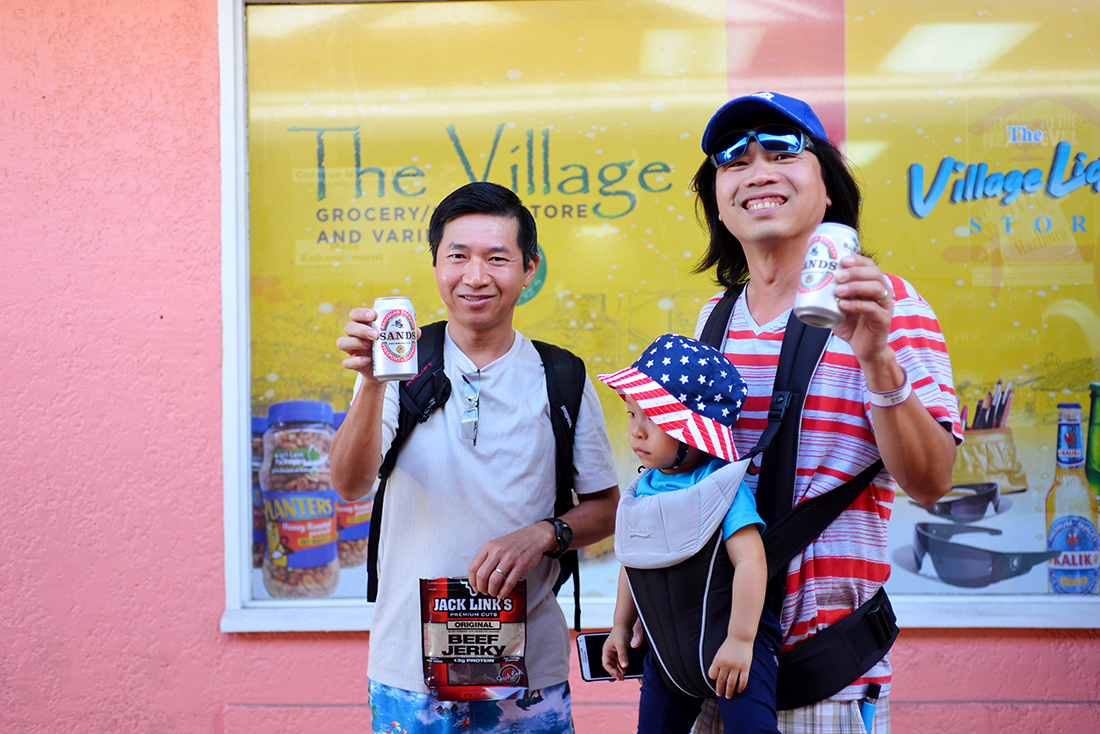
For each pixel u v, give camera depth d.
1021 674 3.08
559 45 3.26
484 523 1.84
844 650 1.47
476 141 3.27
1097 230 3.18
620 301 3.26
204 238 3.22
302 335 3.26
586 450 2.01
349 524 3.26
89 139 3.22
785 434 1.52
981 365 3.19
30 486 3.20
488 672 1.78
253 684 3.18
